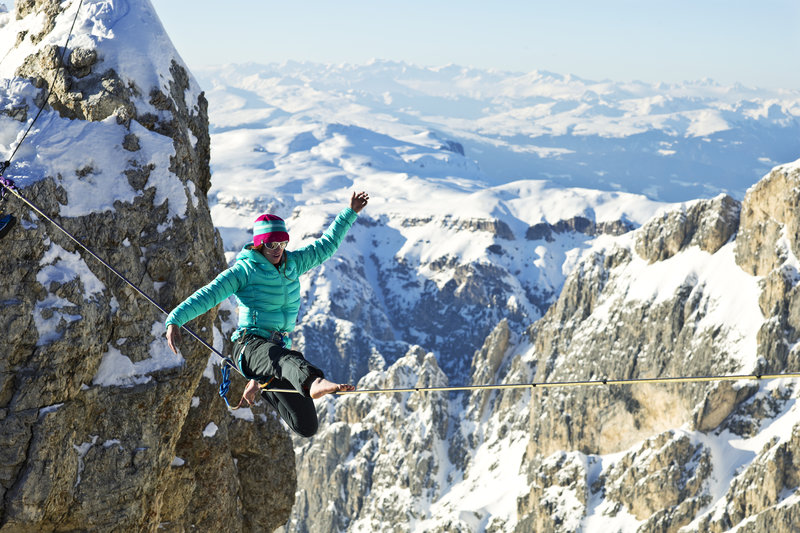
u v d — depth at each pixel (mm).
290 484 20047
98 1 14773
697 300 168500
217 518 17156
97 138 13609
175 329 7504
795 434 124812
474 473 194375
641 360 169750
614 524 144125
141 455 13148
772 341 146125
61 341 12094
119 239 13305
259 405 19562
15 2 16062
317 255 8555
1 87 14078
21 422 11789
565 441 167125
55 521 12469
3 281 11953
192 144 15594
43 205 12617
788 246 153625
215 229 18156
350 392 7074
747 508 127812
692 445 141000
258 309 8008
